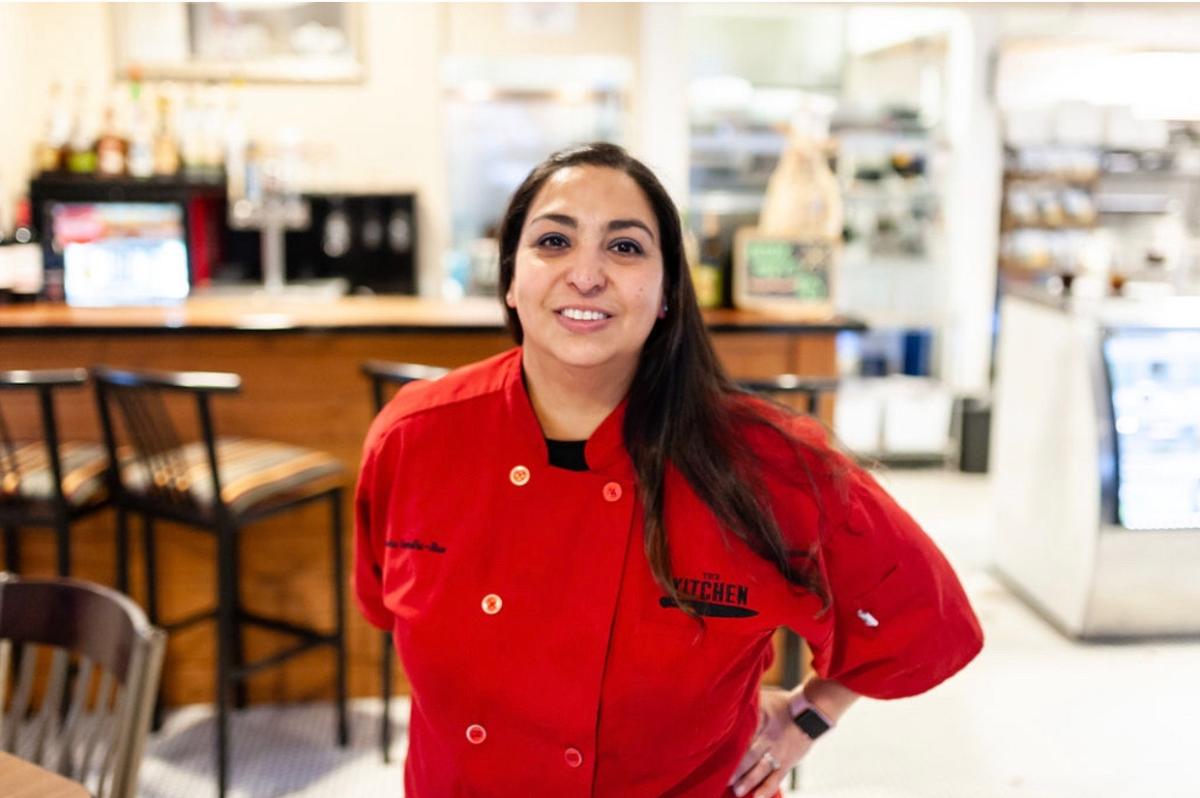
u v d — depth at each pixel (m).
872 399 6.09
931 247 6.06
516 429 1.33
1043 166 5.96
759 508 1.26
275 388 3.24
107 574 3.29
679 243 1.32
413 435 1.39
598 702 1.28
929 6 3.54
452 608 1.31
